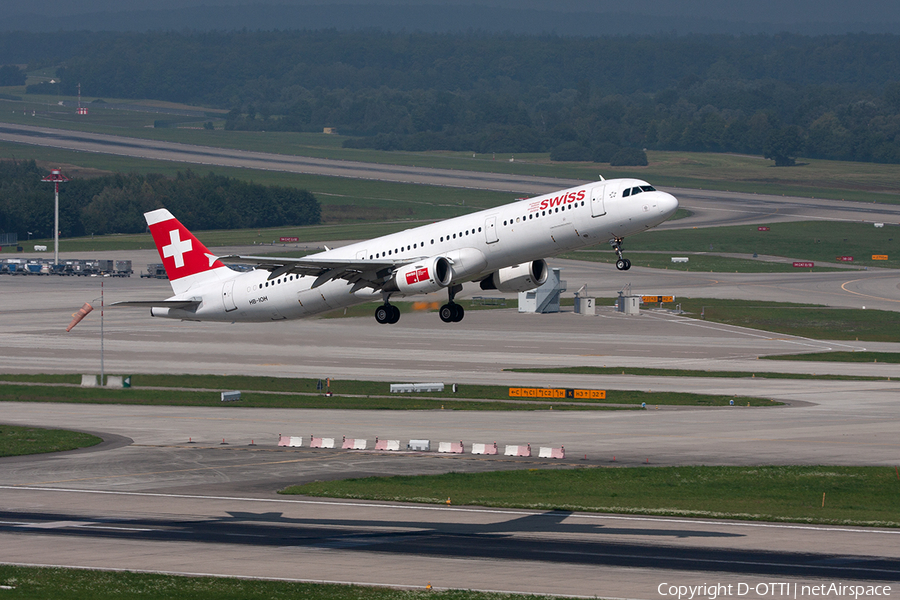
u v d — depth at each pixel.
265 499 172.12
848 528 148.38
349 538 139.38
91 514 157.75
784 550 132.50
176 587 113.56
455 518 154.38
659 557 128.25
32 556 129.12
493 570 121.50
